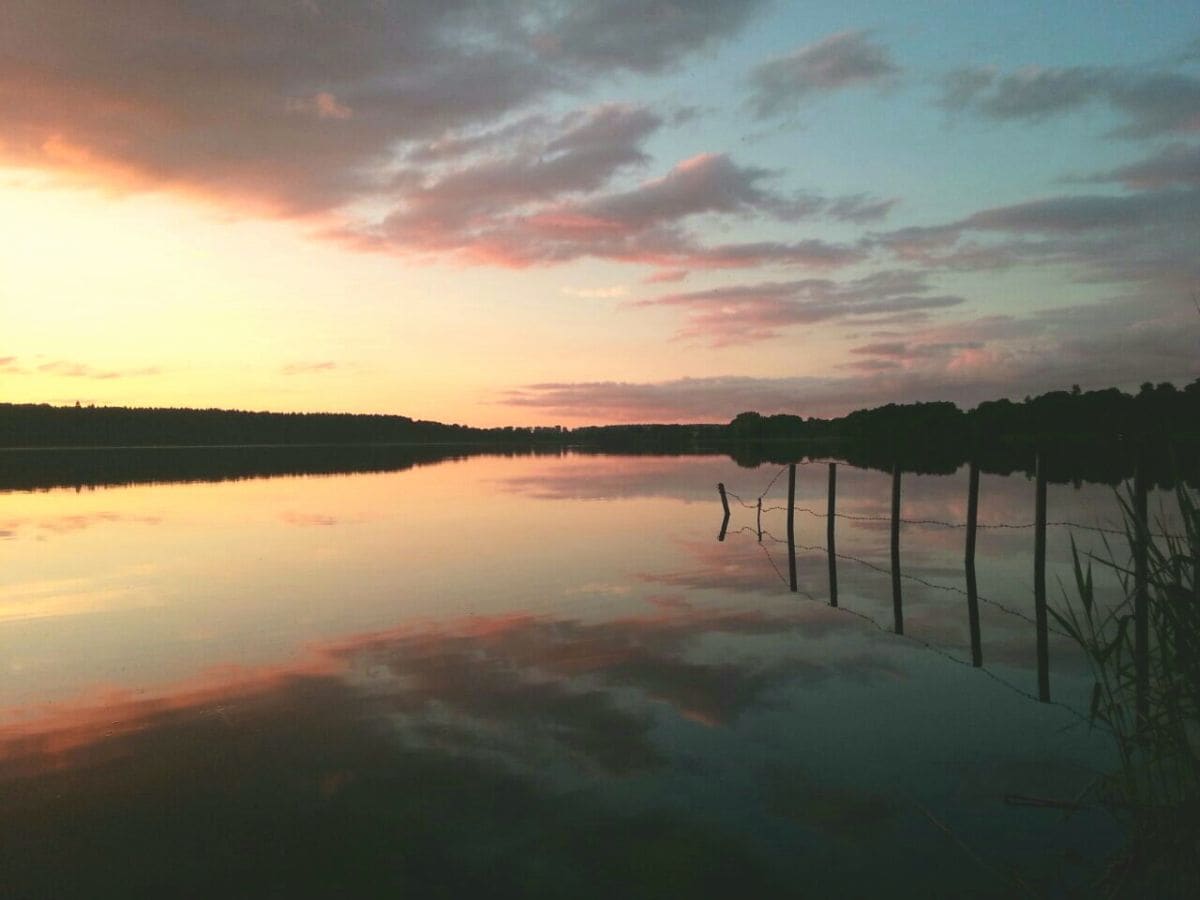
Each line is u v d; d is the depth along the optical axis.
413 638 9.25
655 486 32.47
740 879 4.43
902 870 4.49
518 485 33.44
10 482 35.84
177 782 5.59
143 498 27.53
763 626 9.76
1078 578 4.71
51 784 5.57
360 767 5.80
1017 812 5.10
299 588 12.10
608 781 5.57
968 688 7.43
